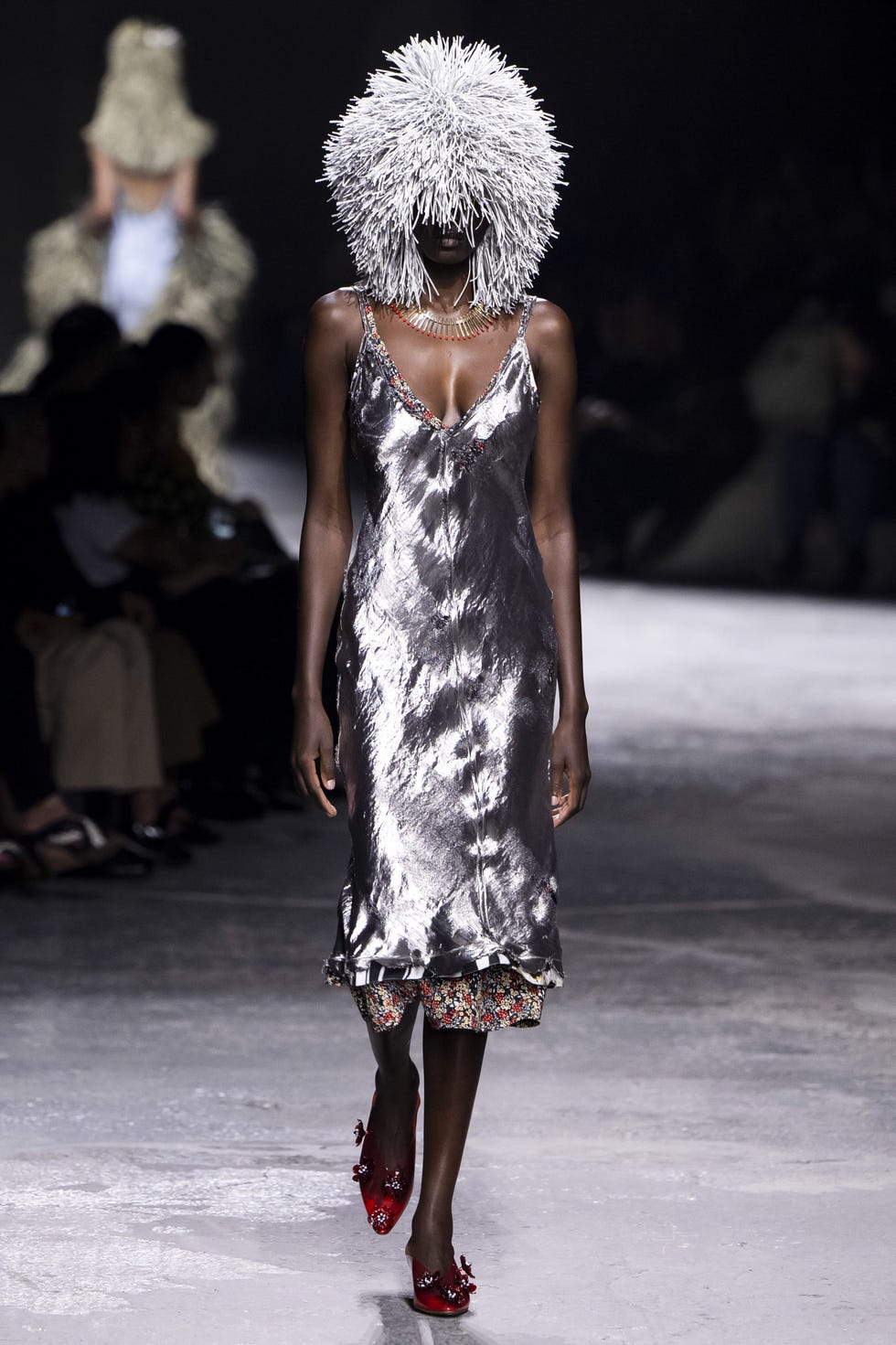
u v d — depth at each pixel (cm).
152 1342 900
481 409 954
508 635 955
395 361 958
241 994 1504
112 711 1878
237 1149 1156
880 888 1894
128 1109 1224
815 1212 1064
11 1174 1109
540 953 947
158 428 2167
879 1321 928
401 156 937
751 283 4984
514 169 945
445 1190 945
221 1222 1048
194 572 2136
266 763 2272
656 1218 1055
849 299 4681
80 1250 1005
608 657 3500
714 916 1780
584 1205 1074
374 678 948
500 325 966
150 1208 1065
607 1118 1217
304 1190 1098
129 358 2216
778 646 3675
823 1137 1183
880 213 4838
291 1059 1337
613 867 1986
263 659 2208
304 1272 986
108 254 4531
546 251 969
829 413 4612
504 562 955
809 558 4781
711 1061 1341
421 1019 1475
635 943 1681
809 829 2164
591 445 4975
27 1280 966
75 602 1914
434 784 945
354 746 952
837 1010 1470
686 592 4584
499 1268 989
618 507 4994
